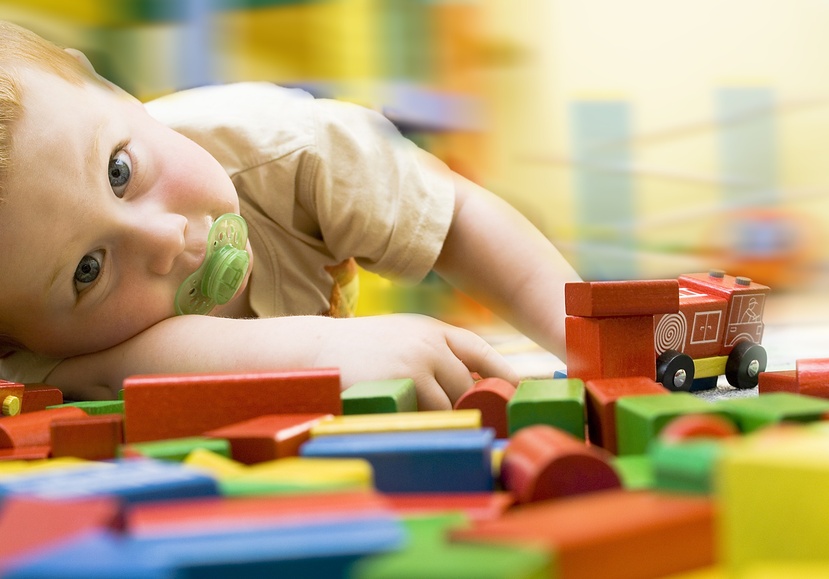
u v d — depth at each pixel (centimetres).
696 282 143
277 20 236
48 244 111
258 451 67
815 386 87
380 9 241
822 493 41
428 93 240
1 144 106
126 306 120
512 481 60
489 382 89
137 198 120
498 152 241
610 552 41
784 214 252
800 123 255
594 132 247
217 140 147
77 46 223
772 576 42
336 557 39
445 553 38
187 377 81
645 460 63
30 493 51
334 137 150
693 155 252
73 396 128
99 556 39
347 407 82
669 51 254
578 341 97
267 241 153
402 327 104
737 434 65
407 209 148
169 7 231
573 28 249
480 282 151
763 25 255
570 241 242
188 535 41
